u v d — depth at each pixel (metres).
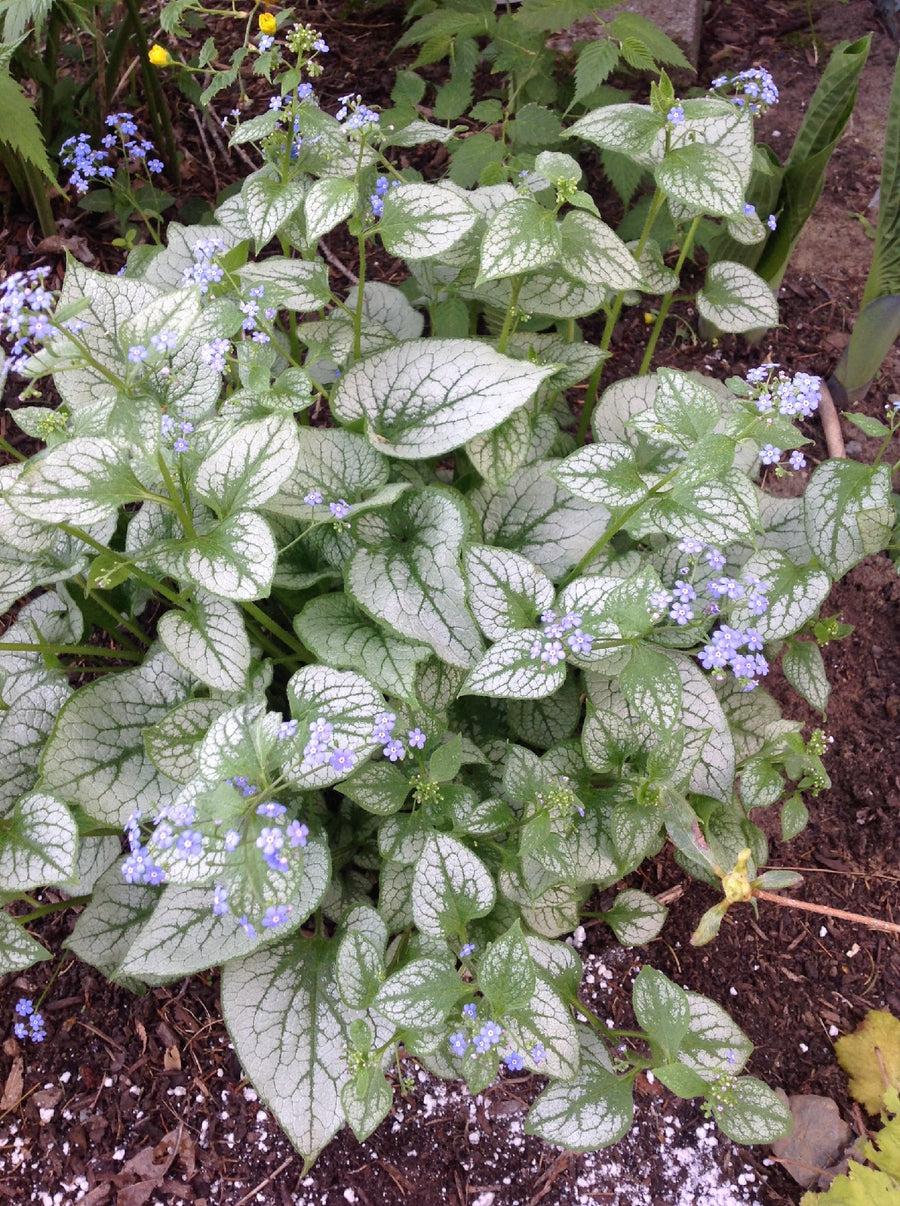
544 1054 0.32
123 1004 0.43
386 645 0.35
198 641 0.32
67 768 0.35
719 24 0.73
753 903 0.38
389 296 0.49
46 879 0.31
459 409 0.37
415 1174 0.40
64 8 0.53
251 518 0.30
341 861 0.42
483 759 0.37
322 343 0.41
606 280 0.36
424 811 0.36
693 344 0.60
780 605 0.38
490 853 0.39
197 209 0.61
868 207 0.65
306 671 0.31
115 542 0.42
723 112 0.34
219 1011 0.43
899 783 0.49
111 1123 0.40
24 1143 0.40
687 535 0.31
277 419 0.32
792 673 0.40
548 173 0.34
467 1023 0.31
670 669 0.30
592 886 0.43
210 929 0.35
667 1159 0.40
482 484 0.41
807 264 0.63
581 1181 0.40
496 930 0.38
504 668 0.32
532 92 0.60
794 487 0.55
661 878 0.47
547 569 0.40
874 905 0.46
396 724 0.36
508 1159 0.40
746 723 0.43
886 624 0.53
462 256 0.40
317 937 0.38
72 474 0.29
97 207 0.57
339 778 0.31
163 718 0.34
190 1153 0.40
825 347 0.60
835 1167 0.40
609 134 0.36
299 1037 0.35
